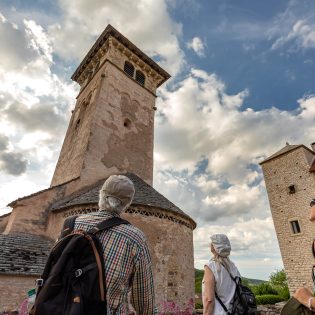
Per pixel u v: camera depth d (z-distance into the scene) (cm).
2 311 706
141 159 1673
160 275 911
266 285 2669
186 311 937
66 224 196
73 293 148
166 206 1064
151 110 1966
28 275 779
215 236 342
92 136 1450
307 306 196
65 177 1491
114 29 1905
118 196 211
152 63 2147
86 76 2173
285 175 2338
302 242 2014
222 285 301
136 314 189
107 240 179
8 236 938
